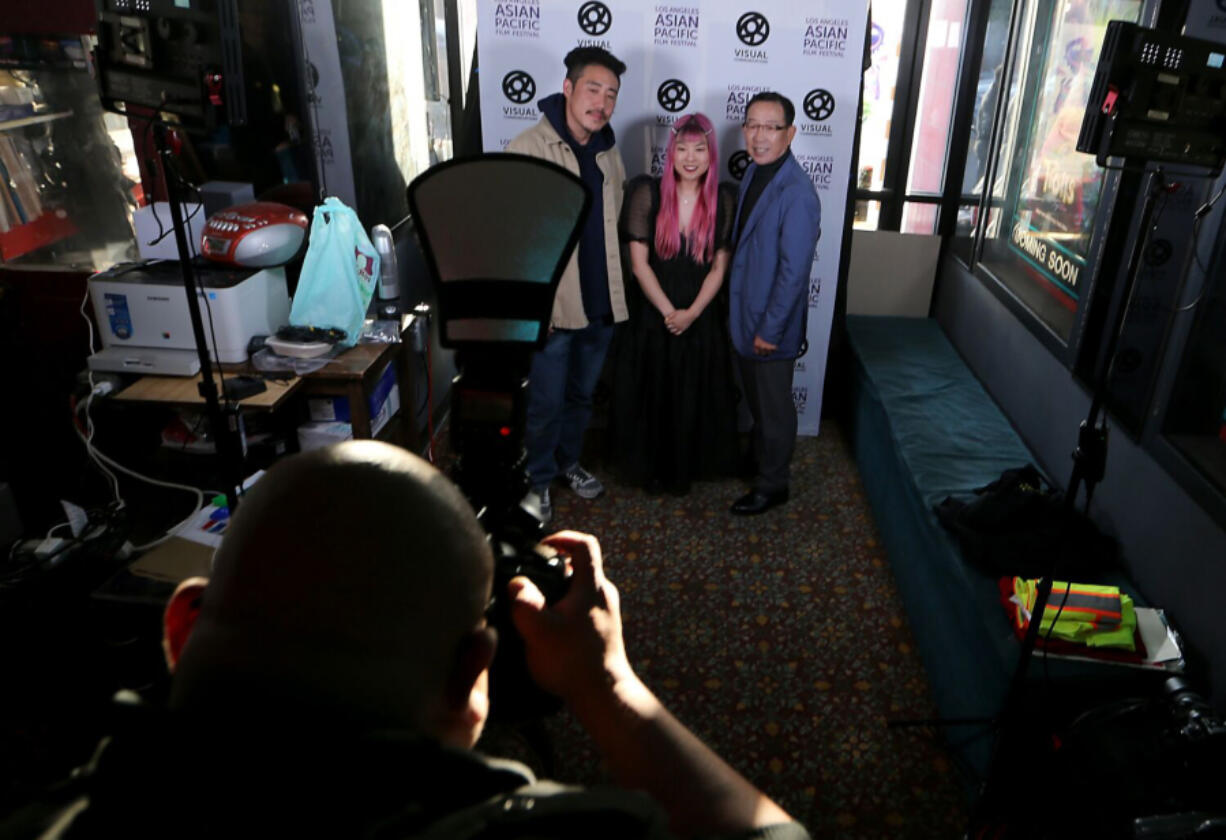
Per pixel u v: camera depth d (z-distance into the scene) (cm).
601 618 68
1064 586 218
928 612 267
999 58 370
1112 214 256
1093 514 267
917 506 283
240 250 277
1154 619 213
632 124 353
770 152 309
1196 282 214
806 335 391
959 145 413
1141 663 201
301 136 317
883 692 261
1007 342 349
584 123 299
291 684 40
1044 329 306
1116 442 255
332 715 40
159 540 253
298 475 45
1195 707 180
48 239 323
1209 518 205
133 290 268
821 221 369
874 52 405
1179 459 217
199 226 297
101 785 39
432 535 45
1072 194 295
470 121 377
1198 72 172
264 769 38
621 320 334
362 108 354
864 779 231
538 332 82
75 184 321
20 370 313
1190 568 212
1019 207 346
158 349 276
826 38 339
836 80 345
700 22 337
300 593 42
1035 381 319
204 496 278
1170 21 233
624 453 361
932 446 311
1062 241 301
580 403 352
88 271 322
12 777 193
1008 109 359
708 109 350
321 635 41
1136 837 159
